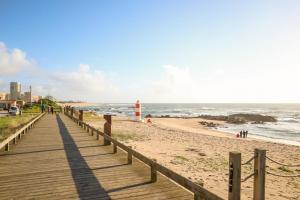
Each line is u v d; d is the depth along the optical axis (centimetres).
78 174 768
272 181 1186
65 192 618
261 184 491
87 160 955
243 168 1383
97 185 667
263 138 3488
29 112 5409
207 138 2719
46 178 729
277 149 2242
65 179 719
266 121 6575
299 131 4447
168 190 629
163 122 5412
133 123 4122
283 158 1841
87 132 1831
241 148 2141
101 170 812
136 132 2770
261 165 490
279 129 4769
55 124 2488
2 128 2025
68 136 1628
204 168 1313
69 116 3550
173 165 1335
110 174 767
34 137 1577
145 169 824
